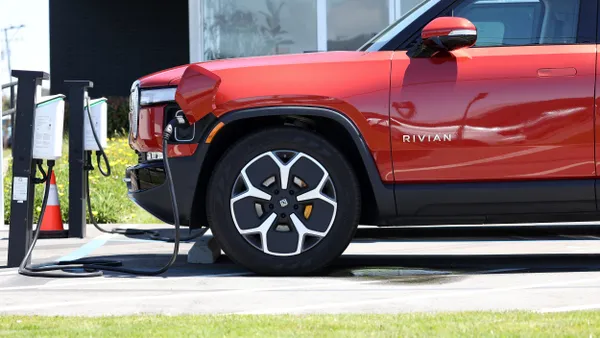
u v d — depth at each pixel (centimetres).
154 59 2220
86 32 2219
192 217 636
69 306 491
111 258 743
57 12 2219
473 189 595
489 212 602
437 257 725
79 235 906
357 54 611
